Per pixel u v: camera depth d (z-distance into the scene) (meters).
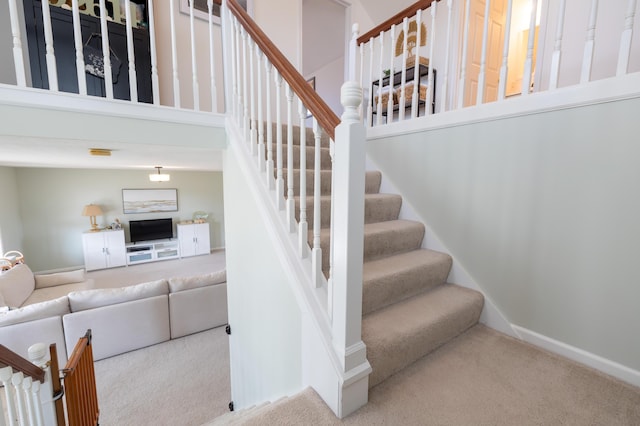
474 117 1.70
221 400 2.53
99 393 2.58
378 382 1.24
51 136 1.48
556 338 1.47
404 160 2.15
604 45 2.06
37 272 5.84
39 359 1.29
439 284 1.85
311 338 1.18
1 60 2.42
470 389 1.22
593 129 1.28
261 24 3.44
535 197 1.49
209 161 3.39
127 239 6.77
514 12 3.63
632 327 1.24
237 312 2.11
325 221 1.78
